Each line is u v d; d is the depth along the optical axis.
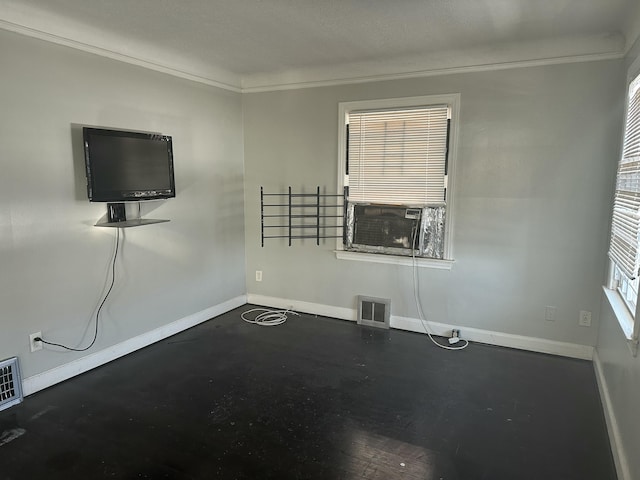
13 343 2.54
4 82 2.39
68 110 2.74
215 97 3.96
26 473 1.96
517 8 2.43
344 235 4.00
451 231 3.53
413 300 3.78
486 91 3.29
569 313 3.24
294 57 3.47
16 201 2.49
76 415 2.44
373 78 3.65
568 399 2.64
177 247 3.69
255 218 4.43
